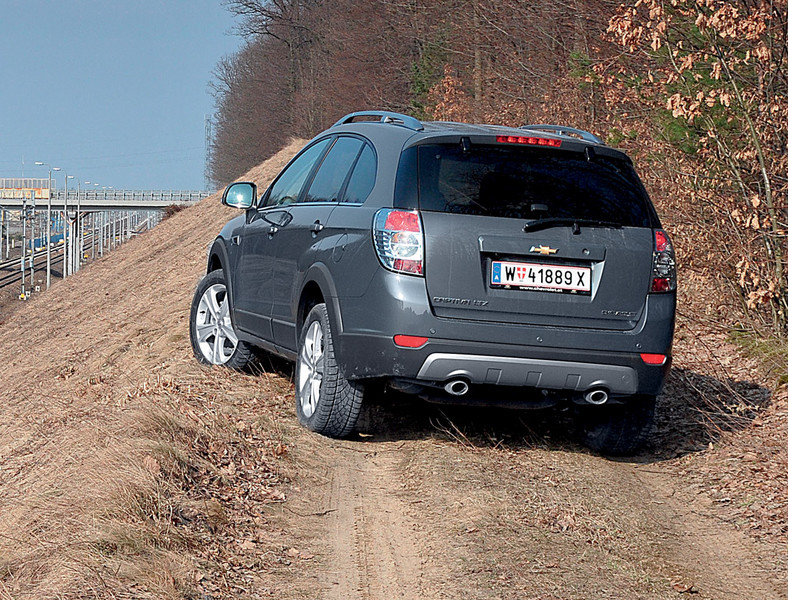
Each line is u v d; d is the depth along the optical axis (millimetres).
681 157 10391
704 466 6125
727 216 9617
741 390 7973
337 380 5949
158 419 5664
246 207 7875
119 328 17297
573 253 5531
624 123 12023
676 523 5141
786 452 6137
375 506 5145
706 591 4227
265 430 6152
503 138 5695
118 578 3807
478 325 5422
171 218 39375
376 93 46719
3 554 4285
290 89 73500
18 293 96125
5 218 132875
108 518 4336
